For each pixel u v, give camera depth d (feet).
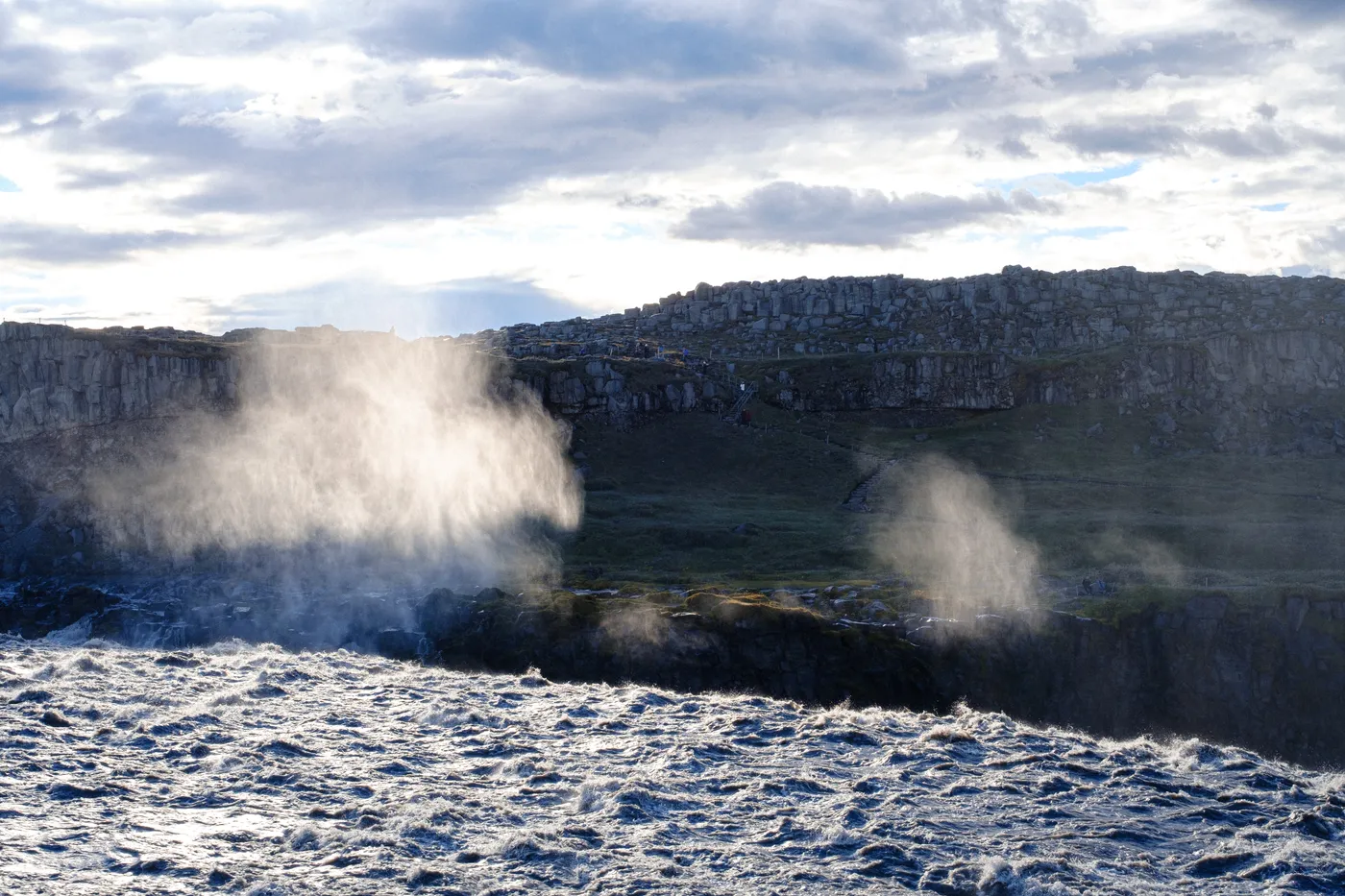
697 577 266.16
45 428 344.90
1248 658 215.31
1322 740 208.85
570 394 402.93
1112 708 208.95
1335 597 218.59
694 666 196.34
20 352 351.67
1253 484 367.86
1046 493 352.28
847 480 372.79
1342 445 413.80
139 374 356.18
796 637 199.11
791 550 291.17
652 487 370.73
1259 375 447.83
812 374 452.76
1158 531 295.89
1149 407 434.71
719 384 437.58
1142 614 218.38
